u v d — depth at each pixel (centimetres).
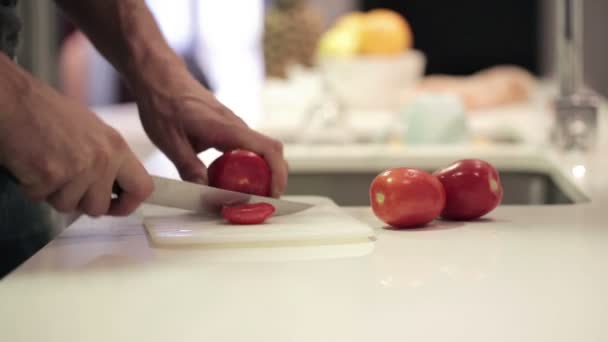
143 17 113
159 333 61
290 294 70
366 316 64
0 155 80
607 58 288
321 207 108
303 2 285
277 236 89
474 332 60
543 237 91
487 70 445
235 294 71
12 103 78
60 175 81
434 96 200
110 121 262
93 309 67
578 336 59
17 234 106
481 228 96
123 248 88
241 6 554
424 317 64
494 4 440
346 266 80
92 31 114
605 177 134
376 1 456
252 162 104
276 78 283
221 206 100
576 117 167
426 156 172
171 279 75
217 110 108
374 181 97
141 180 87
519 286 72
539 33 435
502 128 226
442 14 446
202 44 557
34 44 279
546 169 163
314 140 203
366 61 255
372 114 252
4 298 70
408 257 83
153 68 110
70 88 398
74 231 97
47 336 60
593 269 77
